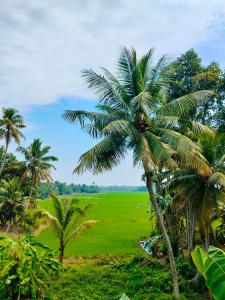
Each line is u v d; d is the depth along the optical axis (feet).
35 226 137.08
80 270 73.77
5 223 132.57
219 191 62.80
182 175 66.54
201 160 55.93
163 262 77.87
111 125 53.47
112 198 442.50
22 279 47.32
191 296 59.88
